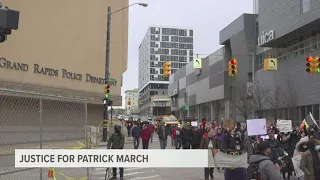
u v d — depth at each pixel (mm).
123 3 40500
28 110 9953
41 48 28406
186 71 99250
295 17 40406
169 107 148125
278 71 47438
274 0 45219
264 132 12406
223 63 70125
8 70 25078
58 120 10016
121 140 12703
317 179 8695
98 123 35688
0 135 7648
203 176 14156
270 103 45375
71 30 31922
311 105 39812
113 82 31781
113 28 38250
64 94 30344
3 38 7641
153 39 164750
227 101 68750
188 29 169125
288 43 46031
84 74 33406
